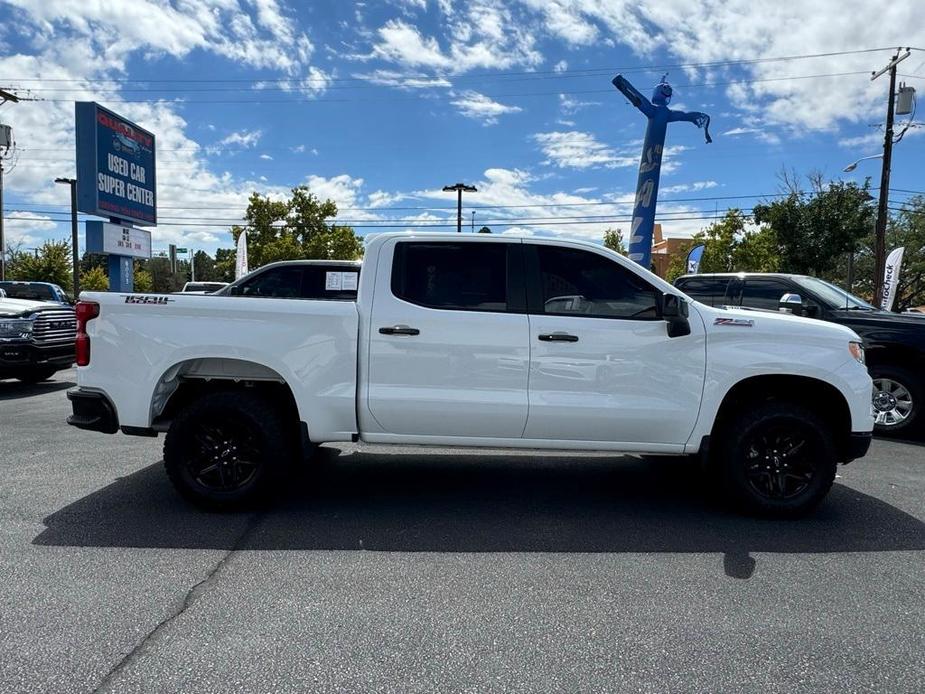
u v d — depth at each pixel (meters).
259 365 4.66
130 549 3.94
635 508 4.86
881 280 23.56
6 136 28.22
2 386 10.94
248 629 3.00
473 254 4.64
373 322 4.52
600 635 2.99
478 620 3.12
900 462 6.36
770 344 4.52
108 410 4.53
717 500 5.07
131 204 17.03
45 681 2.57
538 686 2.59
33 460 5.92
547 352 4.50
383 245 4.64
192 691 2.52
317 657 2.77
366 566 3.74
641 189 11.23
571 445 4.61
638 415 4.52
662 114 10.83
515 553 3.97
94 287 47.59
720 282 9.18
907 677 2.69
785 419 4.51
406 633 2.99
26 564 3.70
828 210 25.38
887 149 23.12
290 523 4.43
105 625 3.02
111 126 16.03
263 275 9.85
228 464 4.59
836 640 2.97
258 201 33.66
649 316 4.57
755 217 27.39
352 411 4.54
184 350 4.48
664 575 3.67
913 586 3.56
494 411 4.51
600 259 4.64
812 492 4.57
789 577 3.66
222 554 3.88
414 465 6.03
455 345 4.50
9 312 9.38
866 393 4.54
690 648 2.89
